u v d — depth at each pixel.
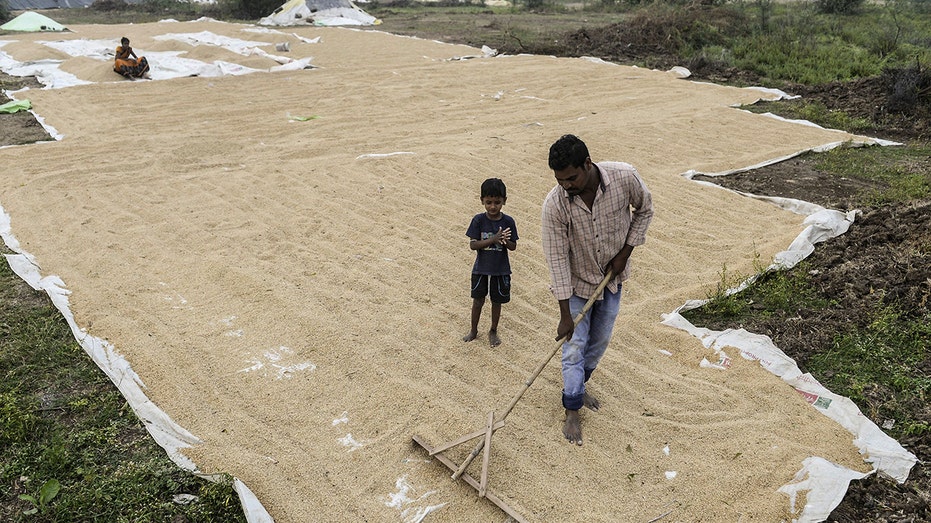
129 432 4.00
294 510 3.46
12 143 9.53
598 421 4.16
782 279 5.79
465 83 13.79
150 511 3.43
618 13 28.81
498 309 4.80
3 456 3.78
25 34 22.11
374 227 6.80
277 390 4.38
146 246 6.32
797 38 18.36
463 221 6.97
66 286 5.56
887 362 4.74
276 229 6.74
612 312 4.07
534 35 21.34
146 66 14.33
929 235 6.33
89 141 9.48
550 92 13.11
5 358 4.57
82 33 22.66
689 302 5.49
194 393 4.32
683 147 9.57
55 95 12.27
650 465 3.84
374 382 4.45
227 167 8.60
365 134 10.08
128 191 7.68
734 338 4.97
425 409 4.20
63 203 7.27
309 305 5.34
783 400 4.38
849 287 5.66
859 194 7.75
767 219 7.13
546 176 8.22
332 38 21.22
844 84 13.05
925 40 18.34
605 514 3.49
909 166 8.70
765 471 3.78
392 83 13.70
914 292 5.46
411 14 29.80
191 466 3.73
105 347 4.73
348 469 3.74
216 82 13.69
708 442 4.02
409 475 3.71
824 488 3.63
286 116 11.16
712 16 19.92
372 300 5.47
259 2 28.47
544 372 4.64
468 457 3.63
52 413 4.13
